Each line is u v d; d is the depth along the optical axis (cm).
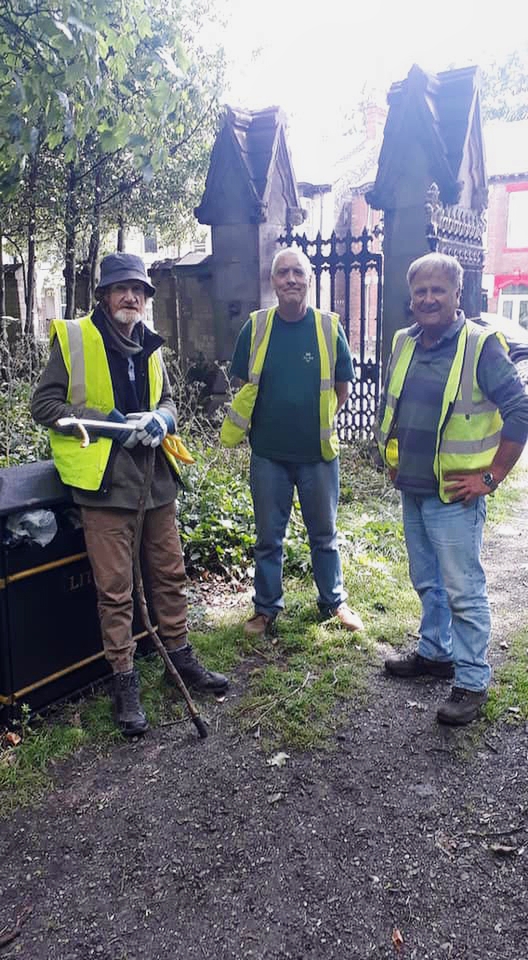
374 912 233
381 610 452
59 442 323
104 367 321
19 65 403
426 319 322
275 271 380
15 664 317
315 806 281
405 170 721
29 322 1170
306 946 221
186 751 315
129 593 331
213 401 868
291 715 338
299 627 421
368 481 710
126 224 1253
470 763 305
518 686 360
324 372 389
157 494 339
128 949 221
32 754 306
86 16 367
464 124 734
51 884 245
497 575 520
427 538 358
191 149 1076
